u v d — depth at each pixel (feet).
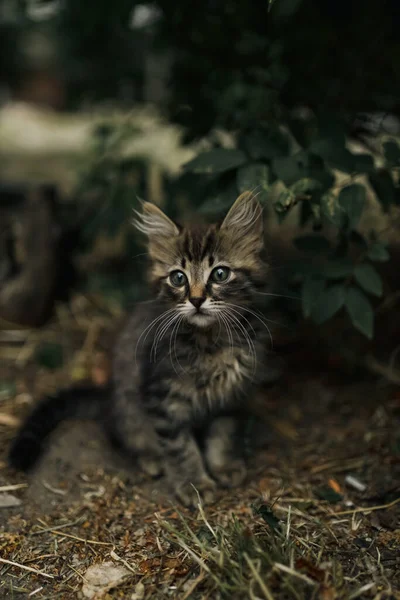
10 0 3.35
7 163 5.95
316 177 2.39
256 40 2.90
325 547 2.16
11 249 3.21
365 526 2.24
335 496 2.35
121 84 3.35
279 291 2.66
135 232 3.27
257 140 2.51
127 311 3.20
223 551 2.08
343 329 3.05
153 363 2.43
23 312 3.20
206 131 3.00
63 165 5.83
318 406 2.79
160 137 5.42
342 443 2.59
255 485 2.44
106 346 3.12
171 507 2.36
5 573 2.15
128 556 2.18
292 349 3.05
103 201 3.27
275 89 2.92
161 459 2.54
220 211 2.51
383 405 2.73
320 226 2.47
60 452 2.57
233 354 2.41
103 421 2.68
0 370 2.99
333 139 2.42
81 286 3.50
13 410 2.77
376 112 2.90
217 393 2.46
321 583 2.02
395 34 3.05
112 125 3.26
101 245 3.84
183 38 2.96
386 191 2.47
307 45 2.92
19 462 2.48
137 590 2.07
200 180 2.83
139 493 2.43
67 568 2.16
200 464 2.47
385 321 3.13
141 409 2.52
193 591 2.05
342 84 2.93
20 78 8.77
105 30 3.19
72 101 3.48
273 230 3.62
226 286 2.37
